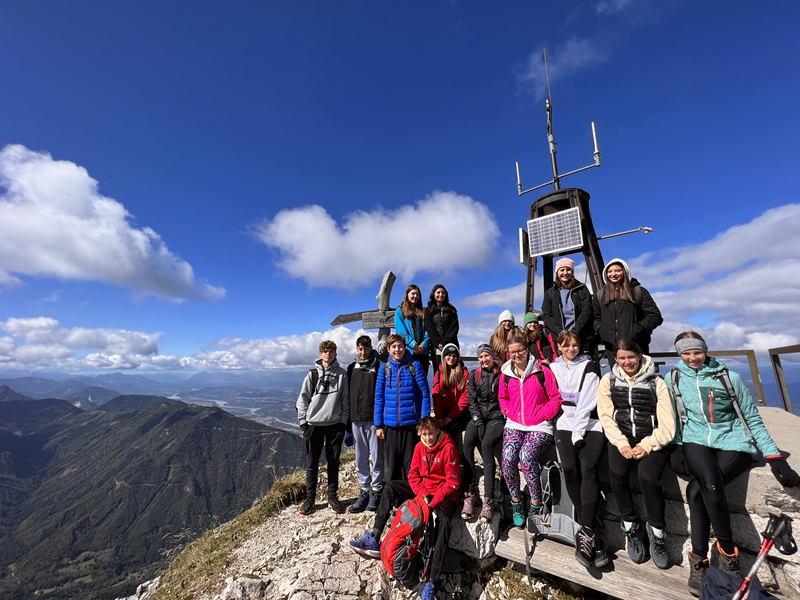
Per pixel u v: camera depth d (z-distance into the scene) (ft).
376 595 12.20
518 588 11.76
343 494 18.70
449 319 17.67
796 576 9.30
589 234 19.13
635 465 12.16
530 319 16.60
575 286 15.53
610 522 12.14
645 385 11.03
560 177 21.62
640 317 13.84
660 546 10.21
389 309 23.39
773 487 9.82
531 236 20.40
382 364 15.96
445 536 11.87
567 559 10.80
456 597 12.16
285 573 13.38
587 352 15.17
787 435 12.92
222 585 14.26
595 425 11.55
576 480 11.39
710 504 9.37
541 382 12.59
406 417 14.74
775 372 18.30
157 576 17.74
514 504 12.46
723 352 19.74
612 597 10.74
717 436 9.89
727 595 8.25
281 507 18.97
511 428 12.71
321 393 16.92
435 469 12.66
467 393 14.61
